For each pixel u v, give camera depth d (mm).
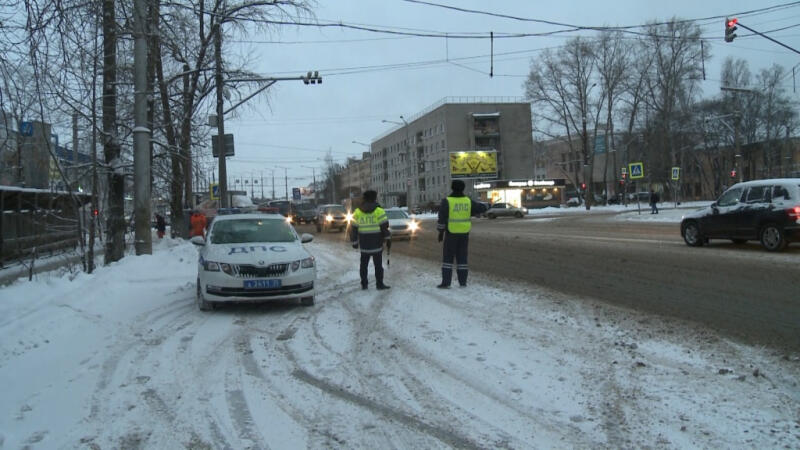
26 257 19016
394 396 4426
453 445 3543
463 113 79938
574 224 30891
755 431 3584
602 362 5039
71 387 4750
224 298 7637
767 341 5535
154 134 17312
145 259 11734
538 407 4102
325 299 8828
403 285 9930
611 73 54125
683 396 4188
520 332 6156
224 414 4133
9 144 12047
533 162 82375
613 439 3553
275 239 9102
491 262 13016
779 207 12672
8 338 6199
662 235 19641
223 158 22859
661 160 62438
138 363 5430
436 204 70688
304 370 5148
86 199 15406
